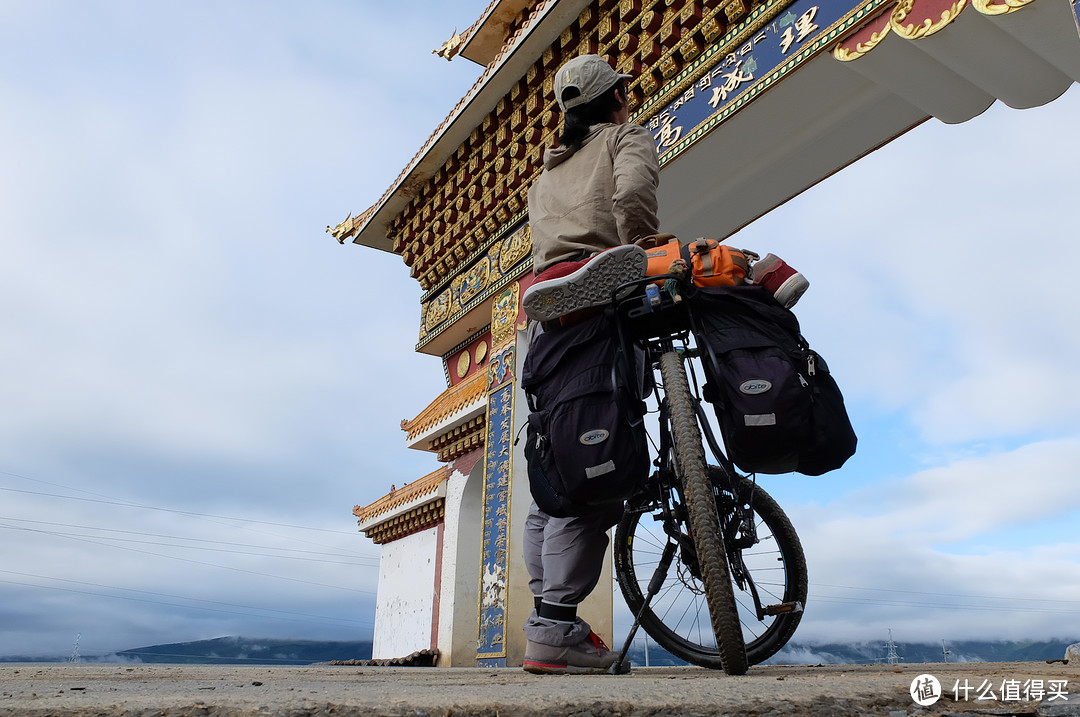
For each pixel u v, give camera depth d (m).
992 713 0.95
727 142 6.14
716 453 2.05
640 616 2.26
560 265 2.38
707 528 1.79
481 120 9.07
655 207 2.37
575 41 7.75
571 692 0.97
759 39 5.78
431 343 10.10
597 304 2.12
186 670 2.75
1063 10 3.75
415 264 10.41
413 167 9.92
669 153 6.36
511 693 0.97
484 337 9.54
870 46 4.84
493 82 8.51
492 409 7.97
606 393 2.01
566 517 2.15
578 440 1.97
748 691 0.96
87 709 0.83
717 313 2.03
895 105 5.68
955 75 4.87
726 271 2.09
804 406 1.88
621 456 1.94
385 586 12.41
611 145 2.52
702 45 6.30
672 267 2.04
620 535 2.60
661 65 6.60
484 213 9.05
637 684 1.14
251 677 1.85
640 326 2.16
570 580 2.31
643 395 2.20
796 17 5.50
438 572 10.59
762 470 1.96
